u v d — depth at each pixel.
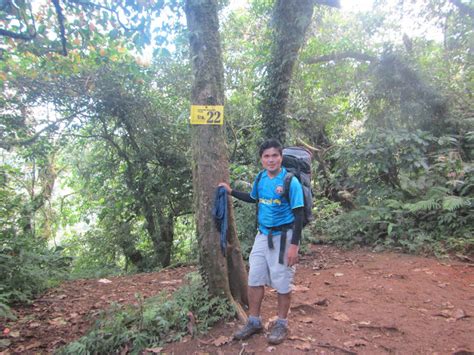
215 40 3.52
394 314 3.61
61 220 13.12
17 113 8.27
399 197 7.31
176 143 9.72
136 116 9.14
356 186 8.10
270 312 3.73
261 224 3.08
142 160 9.77
